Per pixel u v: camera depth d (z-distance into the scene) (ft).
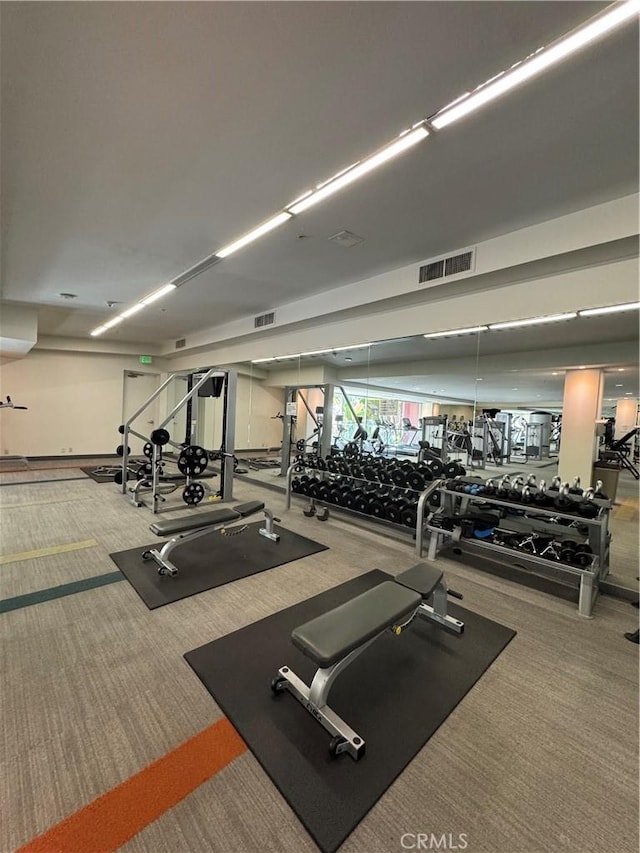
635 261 8.54
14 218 9.48
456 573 10.52
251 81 5.34
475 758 4.87
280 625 7.67
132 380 30.04
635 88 5.24
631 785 4.56
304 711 5.52
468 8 4.24
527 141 6.37
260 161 7.18
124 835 3.87
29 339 18.30
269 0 4.18
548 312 9.82
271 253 11.23
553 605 8.90
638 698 6.01
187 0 4.20
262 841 3.86
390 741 5.08
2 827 3.90
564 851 3.84
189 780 4.45
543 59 4.86
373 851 3.81
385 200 8.30
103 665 6.32
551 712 5.66
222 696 5.74
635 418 10.11
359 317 15.12
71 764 4.58
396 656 6.88
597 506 9.65
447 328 12.09
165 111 5.97
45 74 5.28
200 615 7.95
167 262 12.16
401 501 13.80
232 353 23.41
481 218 8.84
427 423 14.33
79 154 7.07
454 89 5.38
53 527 13.07
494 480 11.90
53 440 26.84
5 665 6.25
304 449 20.17
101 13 4.41
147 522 13.88
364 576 10.13
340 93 5.51
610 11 4.22
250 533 13.23
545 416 11.58
